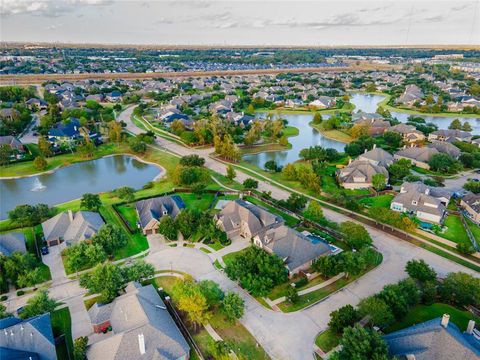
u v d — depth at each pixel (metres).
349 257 69.50
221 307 61.47
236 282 70.88
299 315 62.44
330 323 58.00
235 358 52.41
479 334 54.50
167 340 52.31
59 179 129.75
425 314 61.94
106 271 65.81
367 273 74.00
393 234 89.00
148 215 89.06
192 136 161.38
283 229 79.75
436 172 130.75
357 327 51.16
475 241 85.06
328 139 181.25
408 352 48.59
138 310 56.28
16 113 184.25
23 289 68.56
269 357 53.88
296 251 74.69
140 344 49.34
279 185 120.19
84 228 82.38
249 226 85.38
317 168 127.44
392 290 59.69
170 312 62.69
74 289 68.69
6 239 76.69
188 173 113.75
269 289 64.25
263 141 171.62
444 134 165.25
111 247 76.69
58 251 80.25
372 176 114.44
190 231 84.44
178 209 91.75
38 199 112.94
